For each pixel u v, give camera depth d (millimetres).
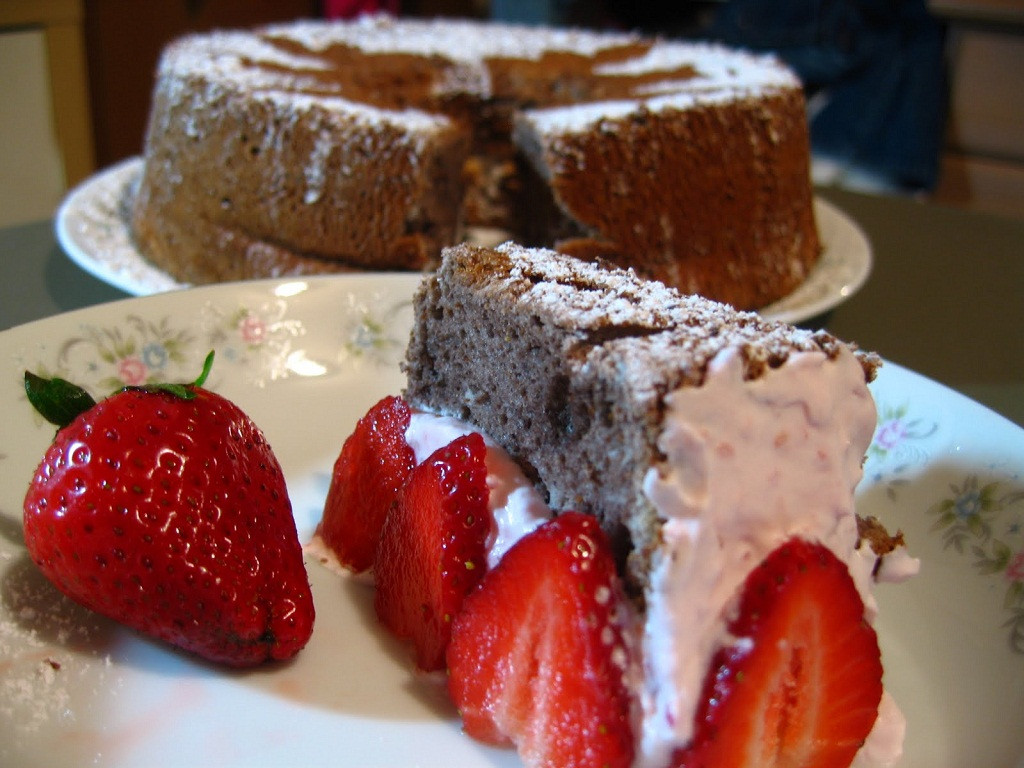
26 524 149
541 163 333
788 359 142
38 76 540
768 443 139
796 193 338
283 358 234
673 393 132
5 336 203
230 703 150
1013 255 390
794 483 141
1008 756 140
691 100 315
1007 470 186
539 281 166
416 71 395
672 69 377
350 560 180
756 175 323
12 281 316
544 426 155
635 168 301
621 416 138
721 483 134
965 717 152
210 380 224
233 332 231
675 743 130
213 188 318
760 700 131
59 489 145
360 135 301
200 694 150
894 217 427
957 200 631
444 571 150
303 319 239
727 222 317
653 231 304
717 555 134
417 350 180
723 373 135
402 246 304
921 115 584
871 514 193
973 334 319
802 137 346
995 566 174
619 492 141
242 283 239
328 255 310
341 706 151
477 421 170
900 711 153
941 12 587
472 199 391
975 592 172
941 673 161
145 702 148
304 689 154
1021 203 611
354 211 304
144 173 341
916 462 198
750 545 137
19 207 553
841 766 139
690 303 159
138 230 338
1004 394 279
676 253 308
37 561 150
